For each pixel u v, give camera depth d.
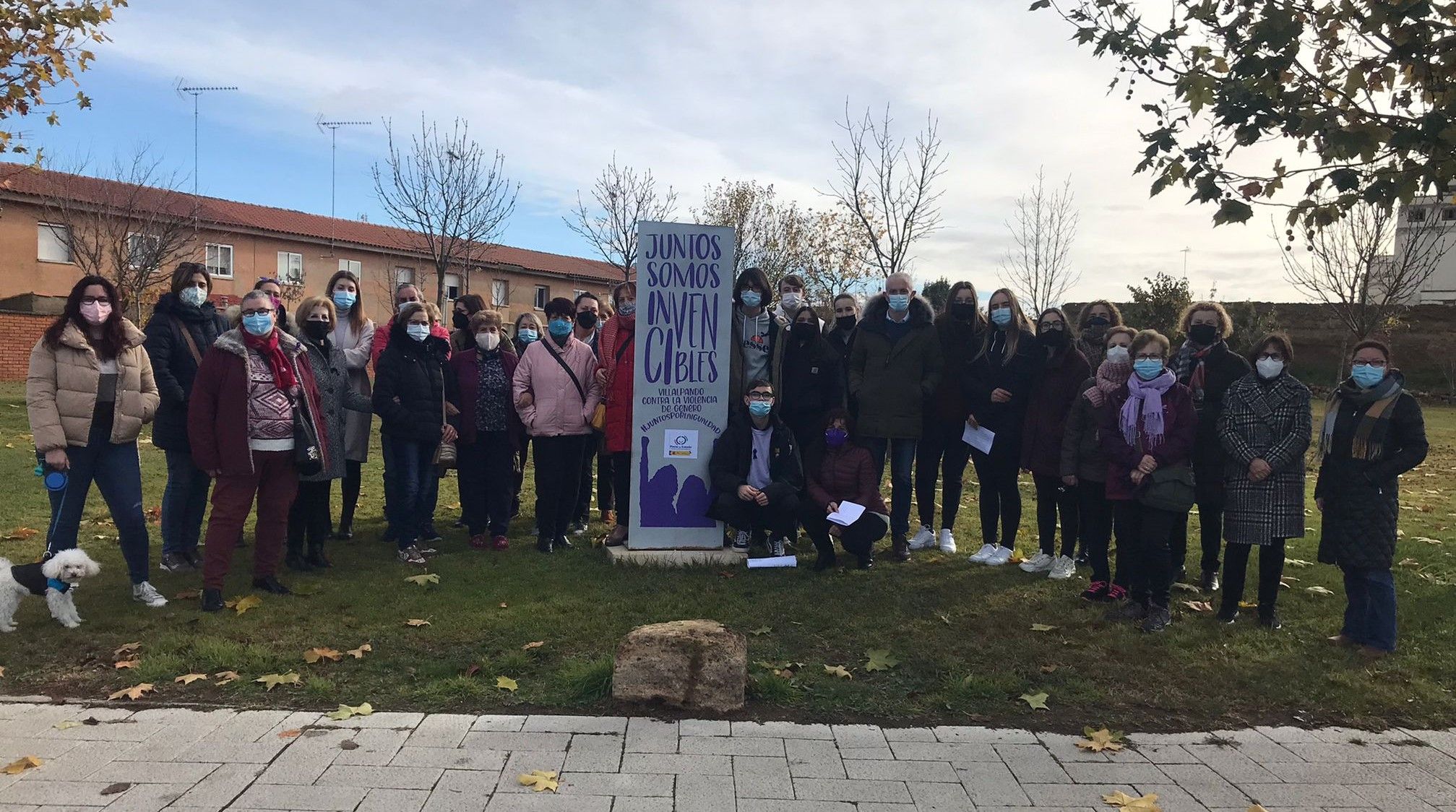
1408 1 3.89
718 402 6.71
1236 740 3.84
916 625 5.24
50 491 4.91
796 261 26.78
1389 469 4.80
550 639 4.82
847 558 6.85
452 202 19.14
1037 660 4.70
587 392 6.84
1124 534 5.48
